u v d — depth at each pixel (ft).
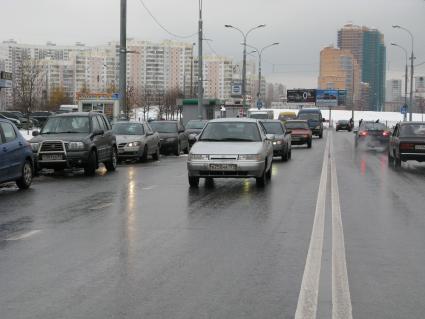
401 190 46.98
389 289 19.07
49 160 56.39
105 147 62.49
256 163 46.03
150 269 21.47
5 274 20.72
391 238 27.58
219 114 193.98
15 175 45.32
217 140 49.70
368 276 20.66
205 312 16.63
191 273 20.93
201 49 138.82
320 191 45.78
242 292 18.60
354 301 17.76
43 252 24.23
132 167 70.03
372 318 16.22
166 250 24.66
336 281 19.98
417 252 24.61
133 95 315.99
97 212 34.88
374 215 34.40
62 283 19.58
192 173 46.57
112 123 81.92
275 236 27.78
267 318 16.15
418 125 72.74
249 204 38.40
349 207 37.55
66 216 33.40
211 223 31.24
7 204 38.37
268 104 558.97
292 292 18.62
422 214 34.81
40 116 203.31
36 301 17.62
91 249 24.82
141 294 18.37
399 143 69.05
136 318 16.14
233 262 22.63
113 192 44.80
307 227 30.19
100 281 19.85
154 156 83.46
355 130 121.70
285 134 82.89
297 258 23.31
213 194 43.52
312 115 177.17
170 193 44.06
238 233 28.48
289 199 40.98
